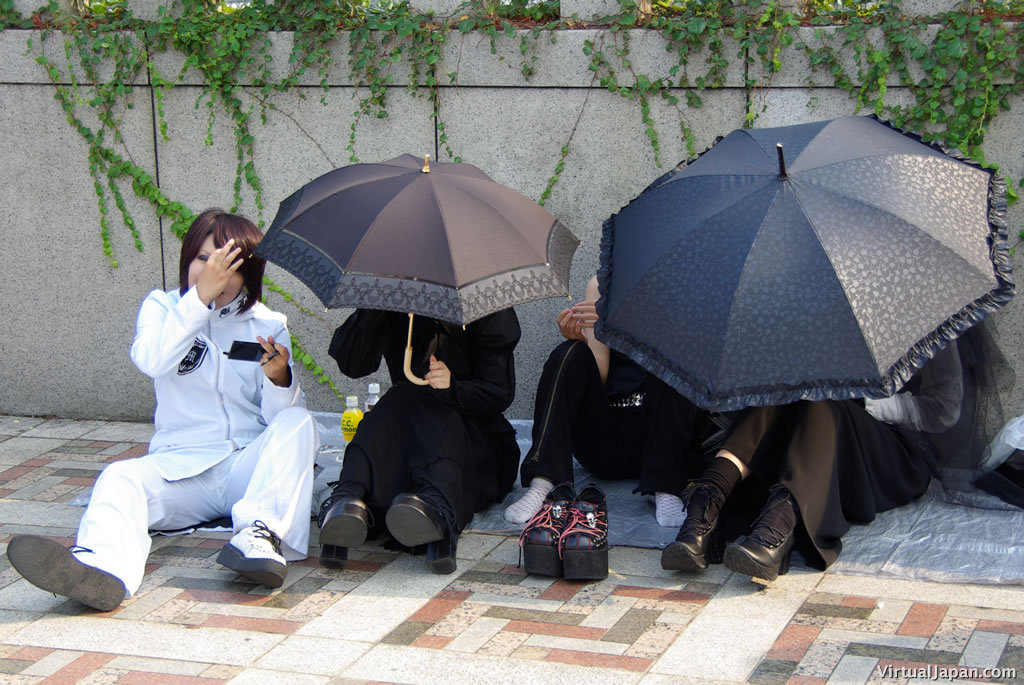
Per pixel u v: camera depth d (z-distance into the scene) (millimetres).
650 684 2984
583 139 5043
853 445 3863
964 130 4621
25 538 3281
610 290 3678
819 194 3379
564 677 3031
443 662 3137
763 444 3746
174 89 5375
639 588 3627
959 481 4145
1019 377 4730
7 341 5770
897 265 3281
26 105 5496
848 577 3654
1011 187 4617
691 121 4902
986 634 3213
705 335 3307
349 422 5035
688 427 4109
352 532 3688
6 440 5426
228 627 3387
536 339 5254
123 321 5625
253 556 3553
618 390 4402
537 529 3697
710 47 4793
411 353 4027
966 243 3420
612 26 4887
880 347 3205
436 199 3516
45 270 5652
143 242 5535
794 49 4738
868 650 3141
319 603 3555
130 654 3219
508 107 5094
